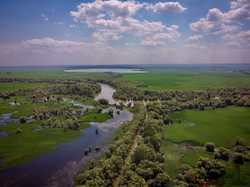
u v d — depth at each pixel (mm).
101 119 101625
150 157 55156
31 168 57562
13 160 61688
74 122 90812
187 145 72375
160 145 70188
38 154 65562
